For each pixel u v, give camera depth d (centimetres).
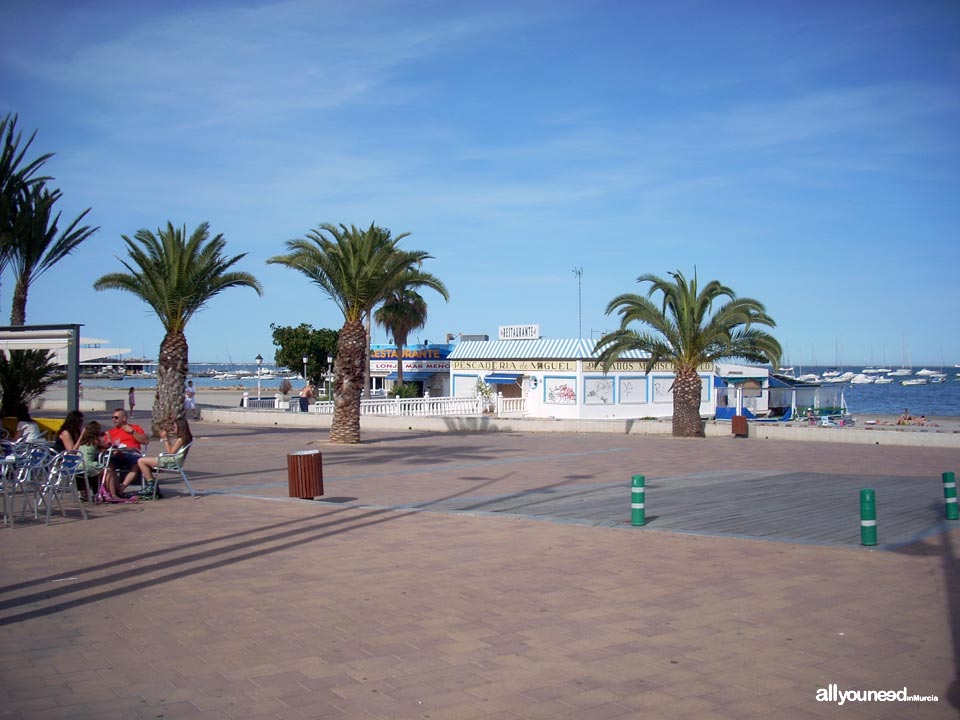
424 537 1077
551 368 4956
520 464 2075
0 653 621
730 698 541
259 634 669
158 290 2725
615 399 5028
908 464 2112
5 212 2258
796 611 736
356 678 574
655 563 925
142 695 542
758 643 649
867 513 1021
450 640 655
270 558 946
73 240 2467
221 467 1916
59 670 586
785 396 5731
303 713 514
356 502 1389
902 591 805
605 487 1619
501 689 555
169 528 1126
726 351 3095
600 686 561
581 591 804
